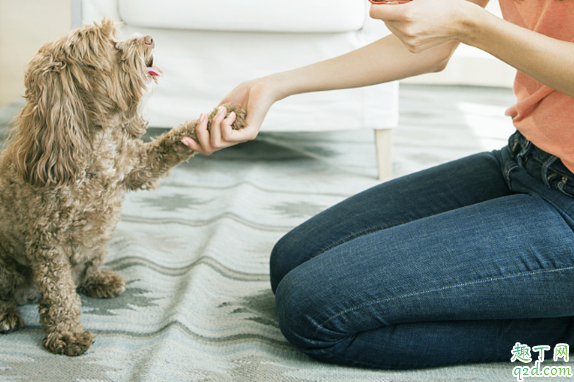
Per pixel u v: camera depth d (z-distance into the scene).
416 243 0.88
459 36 0.78
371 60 1.08
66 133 0.90
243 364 0.92
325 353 0.90
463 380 0.88
